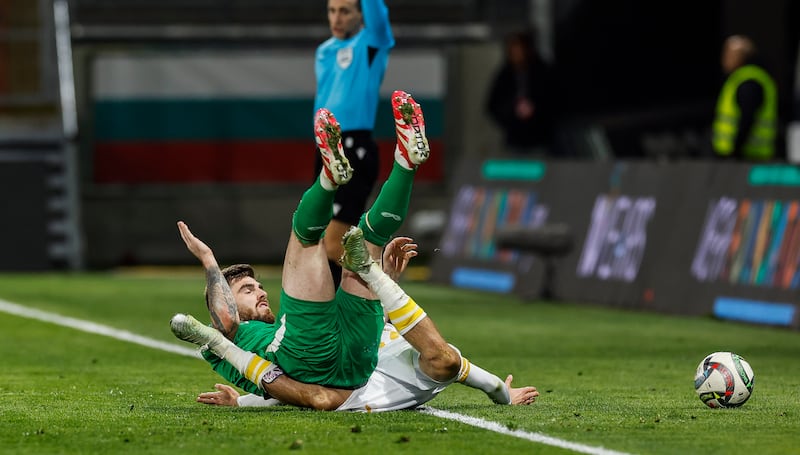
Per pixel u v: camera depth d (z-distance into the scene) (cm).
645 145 7956
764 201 4672
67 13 7550
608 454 2119
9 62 7550
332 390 2509
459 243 6272
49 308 5034
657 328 4506
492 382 2597
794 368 3494
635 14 7925
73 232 7312
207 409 2586
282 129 7656
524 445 2189
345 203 3594
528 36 6819
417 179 7725
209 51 7594
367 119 3634
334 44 3694
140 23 7569
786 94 6938
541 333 4350
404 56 7694
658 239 5109
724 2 7281
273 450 2144
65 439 2266
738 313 4675
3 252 7019
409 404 2528
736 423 2442
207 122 7612
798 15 6981
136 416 2505
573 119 7881
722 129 5369
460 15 7781
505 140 7044
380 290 2412
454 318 4822
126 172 7581
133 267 7500
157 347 3841
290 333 2452
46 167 7200
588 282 5403
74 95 7562
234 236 7644
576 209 5572
